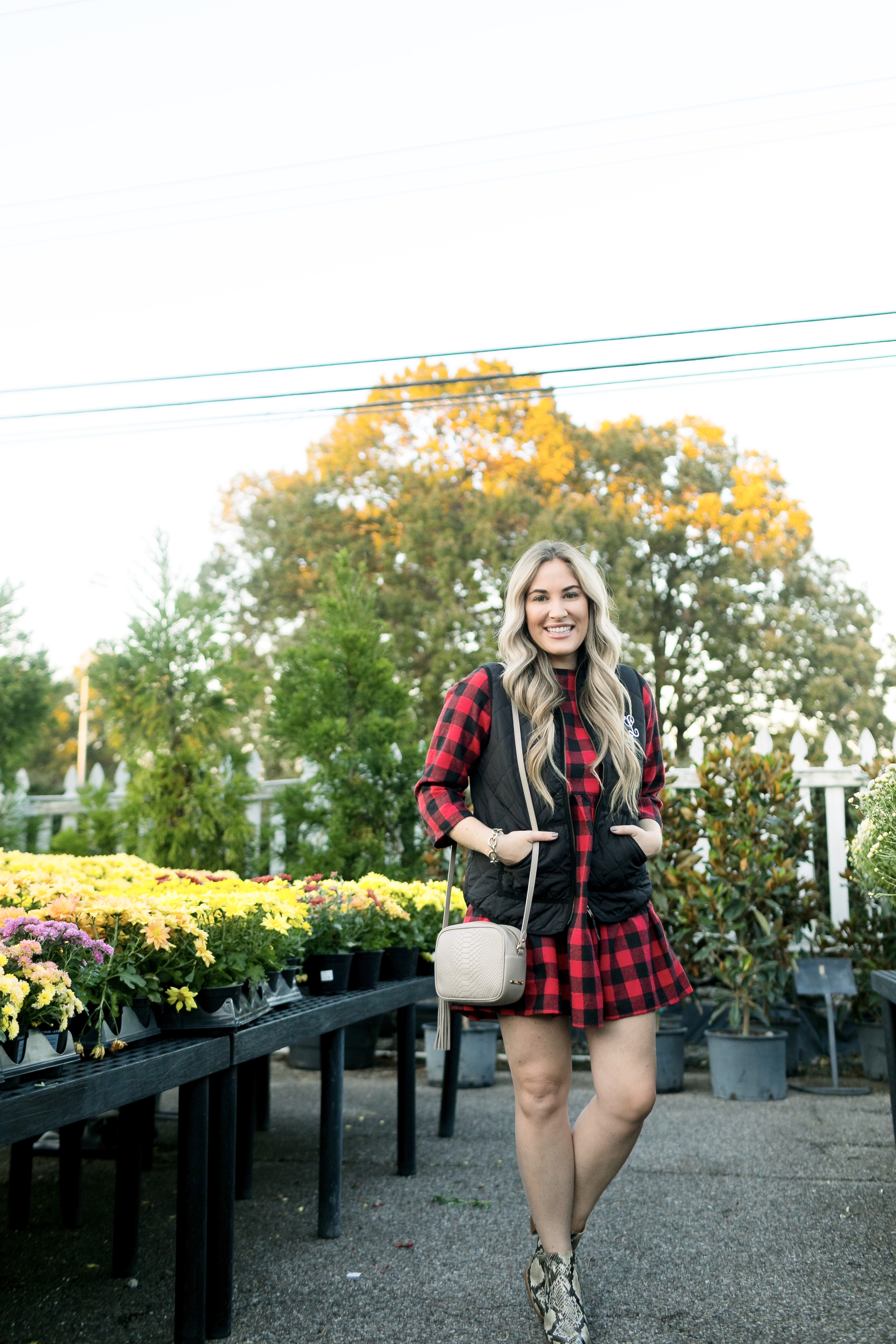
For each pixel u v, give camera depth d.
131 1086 1.79
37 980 1.64
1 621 7.09
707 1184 3.20
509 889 2.06
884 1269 2.42
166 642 6.20
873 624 19.61
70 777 7.05
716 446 19.41
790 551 19.02
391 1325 2.16
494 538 17.80
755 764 5.39
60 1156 2.94
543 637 2.18
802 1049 5.61
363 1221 2.91
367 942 3.20
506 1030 2.07
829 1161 3.47
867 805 3.01
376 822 6.06
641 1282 2.37
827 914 5.81
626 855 2.08
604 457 19.12
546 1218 2.04
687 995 2.17
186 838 5.92
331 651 6.28
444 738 2.17
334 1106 2.82
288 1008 2.69
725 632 18.42
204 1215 2.03
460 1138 3.96
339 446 19.94
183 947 2.15
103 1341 2.12
